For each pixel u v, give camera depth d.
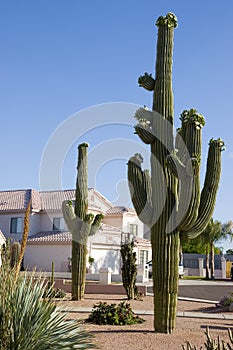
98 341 9.48
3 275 6.43
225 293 23.81
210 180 10.51
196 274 48.59
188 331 10.87
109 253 33.44
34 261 34.16
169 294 10.38
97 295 20.48
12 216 36.44
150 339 9.84
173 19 11.00
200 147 10.28
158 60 10.93
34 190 38.72
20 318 6.20
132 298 18.89
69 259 32.50
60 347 6.30
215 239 44.59
